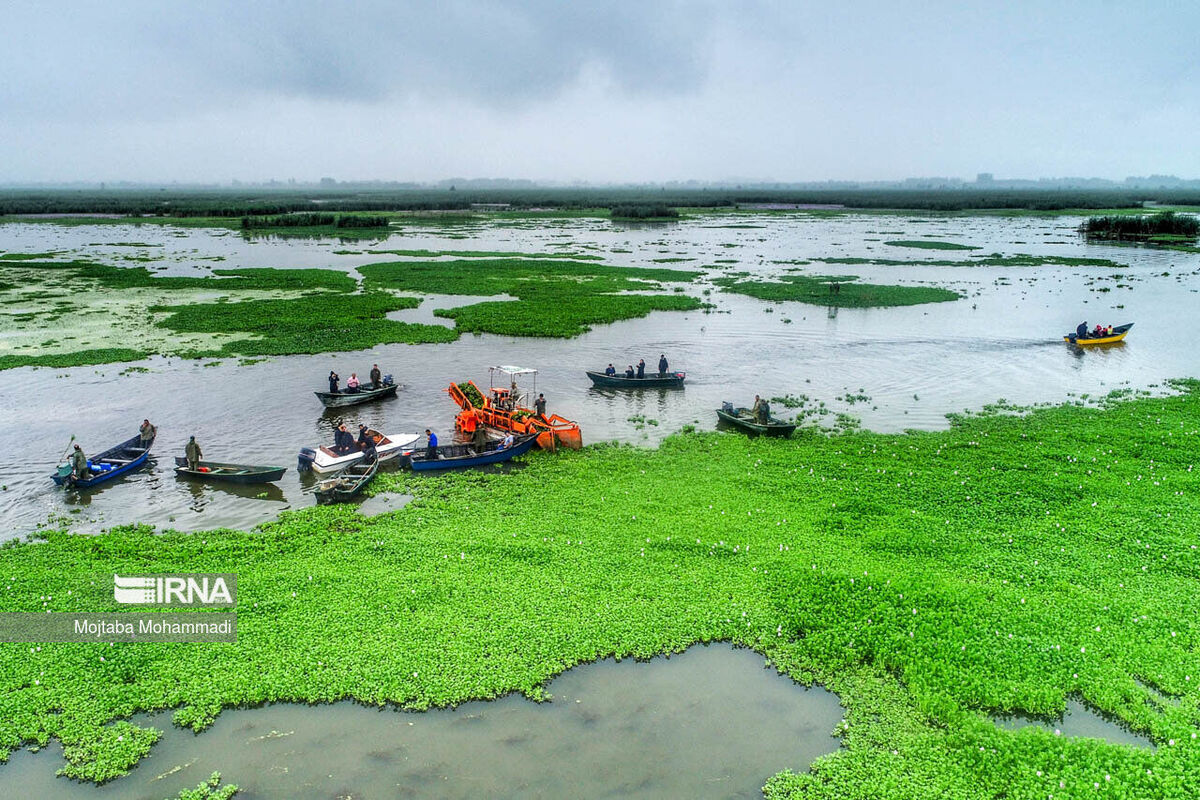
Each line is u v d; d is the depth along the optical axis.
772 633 18.20
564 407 36.88
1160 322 56.19
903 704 15.87
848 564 20.92
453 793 13.62
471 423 32.84
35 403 36.25
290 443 31.77
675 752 14.66
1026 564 20.80
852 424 34.00
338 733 15.08
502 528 23.36
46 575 20.41
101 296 64.69
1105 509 24.22
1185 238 116.88
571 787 13.77
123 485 27.42
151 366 43.09
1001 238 124.12
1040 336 52.00
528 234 132.25
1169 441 30.53
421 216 176.25
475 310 59.72
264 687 16.19
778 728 15.35
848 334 52.53
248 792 13.66
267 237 123.75
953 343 49.94
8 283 71.25
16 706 15.57
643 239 123.44
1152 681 16.27
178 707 15.79
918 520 23.70
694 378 42.06
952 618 18.36
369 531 23.27
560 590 19.73
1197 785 13.39
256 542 22.56
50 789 13.70
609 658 17.44
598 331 53.66
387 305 61.03
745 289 69.56
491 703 15.93
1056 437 31.44
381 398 37.94
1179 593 19.34
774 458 29.47
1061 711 15.61
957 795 13.45
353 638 17.75
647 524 23.53
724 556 21.50
